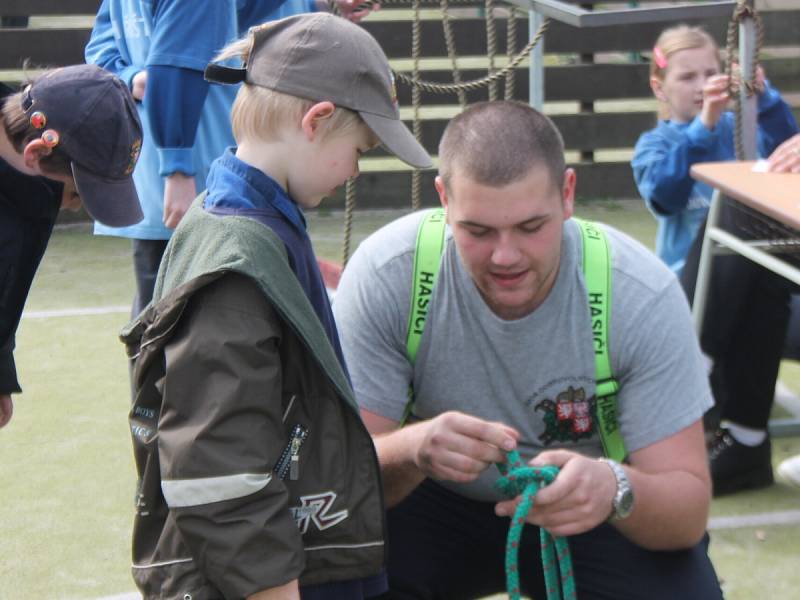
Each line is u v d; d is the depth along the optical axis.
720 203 3.84
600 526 2.62
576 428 2.54
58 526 3.87
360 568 2.20
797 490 4.11
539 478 2.25
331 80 2.19
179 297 2.03
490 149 2.20
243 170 2.18
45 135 2.62
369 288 2.54
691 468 2.48
